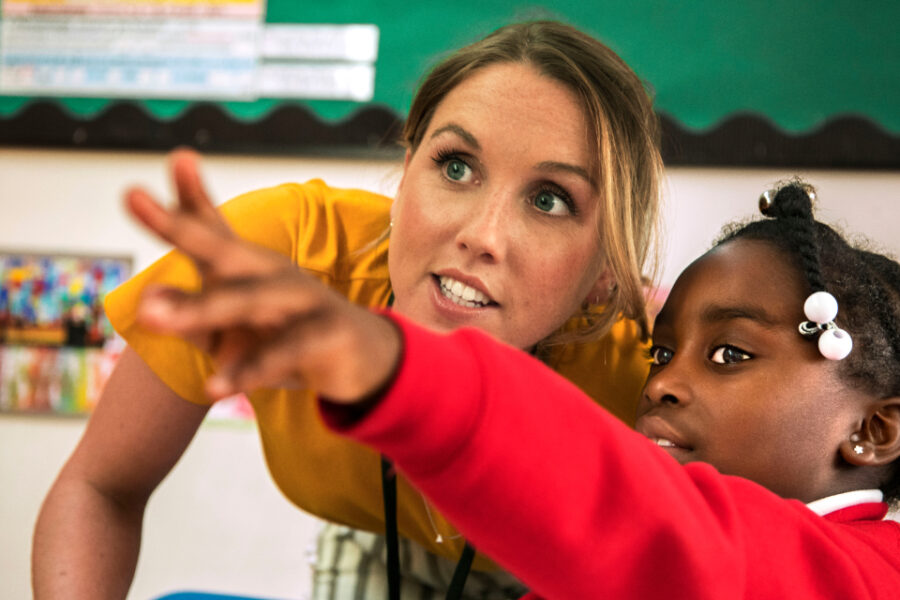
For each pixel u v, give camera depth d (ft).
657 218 3.03
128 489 3.14
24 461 7.83
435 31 7.55
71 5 8.02
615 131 2.60
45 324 7.93
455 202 2.51
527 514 1.37
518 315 2.54
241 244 1.04
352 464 3.19
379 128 7.61
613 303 2.95
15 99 7.98
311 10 7.73
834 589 1.65
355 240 3.27
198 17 7.86
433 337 1.34
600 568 1.42
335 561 3.77
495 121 2.48
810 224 2.41
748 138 7.23
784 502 1.77
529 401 1.39
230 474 7.58
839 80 7.16
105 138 7.89
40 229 8.05
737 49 7.25
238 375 1.07
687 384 2.28
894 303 2.36
